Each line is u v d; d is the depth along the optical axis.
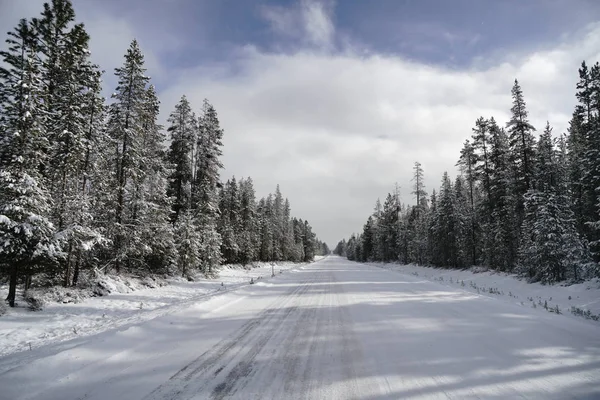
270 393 4.30
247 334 7.32
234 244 42.81
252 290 15.70
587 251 19.02
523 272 23.34
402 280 22.09
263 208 65.38
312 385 4.55
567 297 15.70
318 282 20.64
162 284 21.61
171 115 29.69
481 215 33.94
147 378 4.82
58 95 17.78
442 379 4.71
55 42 19.17
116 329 7.70
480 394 4.21
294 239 93.81
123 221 21.50
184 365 5.36
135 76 21.48
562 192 24.28
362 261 95.50
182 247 25.83
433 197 45.44
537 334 7.09
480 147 34.72
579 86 27.41
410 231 56.00
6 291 14.05
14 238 12.03
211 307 10.55
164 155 27.95
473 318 8.84
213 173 31.02
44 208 13.35
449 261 38.22
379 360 5.55
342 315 9.50
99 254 20.84
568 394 4.18
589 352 5.84
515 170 29.00
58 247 13.23
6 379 4.60
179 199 29.55
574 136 28.97
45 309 12.64
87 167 17.70
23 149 13.27
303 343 6.61
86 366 5.18
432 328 7.77
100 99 17.94
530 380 4.62
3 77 14.70
